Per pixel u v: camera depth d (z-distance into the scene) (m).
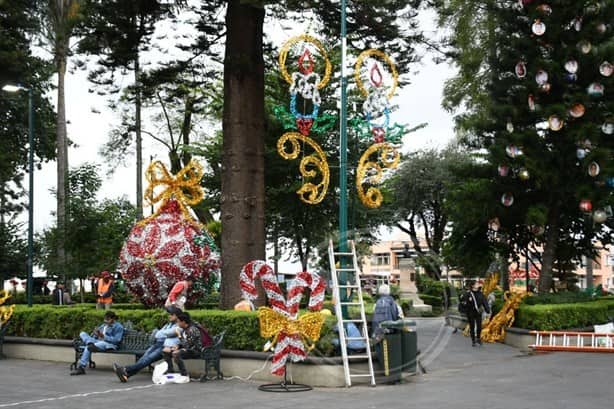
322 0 16.48
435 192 44.84
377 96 14.14
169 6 18.03
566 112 19.83
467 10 26.53
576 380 11.74
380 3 16.44
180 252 16.61
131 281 16.83
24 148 39.69
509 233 23.23
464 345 18.30
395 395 10.48
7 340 16.31
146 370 13.45
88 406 9.68
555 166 20.73
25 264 32.44
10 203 40.28
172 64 19.09
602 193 19.94
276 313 11.37
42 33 32.56
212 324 13.03
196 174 17.38
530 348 16.72
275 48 19.92
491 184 21.58
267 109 25.48
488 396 10.21
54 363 15.16
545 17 20.47
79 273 25.02
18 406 9.71
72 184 25.94
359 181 13.96
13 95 35.34
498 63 21.91
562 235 23.69
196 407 9.58
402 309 12.34
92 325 15.04
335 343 11.85
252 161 16.83
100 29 17.70
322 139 26.73
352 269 12.36
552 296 20.17
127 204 29.64
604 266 56.28
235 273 16.41
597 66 20.34
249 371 12.41
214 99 28.97
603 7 20.33
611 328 17.52
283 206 27.77
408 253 12.61
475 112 27.91
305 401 10.02
